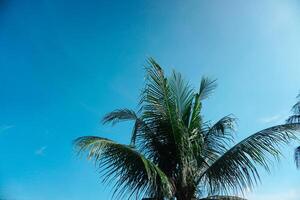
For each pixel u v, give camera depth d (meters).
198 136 11.32
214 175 10.27
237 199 10.66
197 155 11.02
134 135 11.10
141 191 9.77
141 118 11.12
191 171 10.62
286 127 10.27
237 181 10.09
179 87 11.86
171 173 10.84
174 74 11.91
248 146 10.08
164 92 10.81
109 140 9.60
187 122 11.58
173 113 10.70
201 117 11.83
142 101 10.97
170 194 9.58
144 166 9.68
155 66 10.95
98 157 9.12
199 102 11.83
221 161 10.24
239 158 10.05
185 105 11.72
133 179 9.77
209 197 10.57
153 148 11.08
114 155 9.61
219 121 11.64
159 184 9.82
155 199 9.79
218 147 11.56
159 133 11.02
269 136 10.15
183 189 10.48
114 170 9.67
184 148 10.70
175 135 10.74
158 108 10.88
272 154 10.03
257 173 9.96
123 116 11.34
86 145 8.92
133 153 9.66
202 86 12.55
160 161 10.97
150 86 10.90
